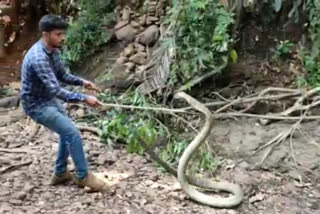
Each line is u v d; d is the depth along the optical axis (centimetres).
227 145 692
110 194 556
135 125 682
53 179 561
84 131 708
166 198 566
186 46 766
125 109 734
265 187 619
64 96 509
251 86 794
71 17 932
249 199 591
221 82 791
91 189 555
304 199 602
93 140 689
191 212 547
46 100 522
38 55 504
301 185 630
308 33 816
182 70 763
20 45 1030
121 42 868
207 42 762
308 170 653
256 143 689
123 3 890
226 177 632
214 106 757
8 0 1068
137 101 734
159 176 612
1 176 578
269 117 723
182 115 737
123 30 861
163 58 777
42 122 523
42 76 502
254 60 823
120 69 822
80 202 534
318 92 756
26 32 1047
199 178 600
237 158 673
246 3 812
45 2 1029
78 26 870
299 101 747
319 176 646
